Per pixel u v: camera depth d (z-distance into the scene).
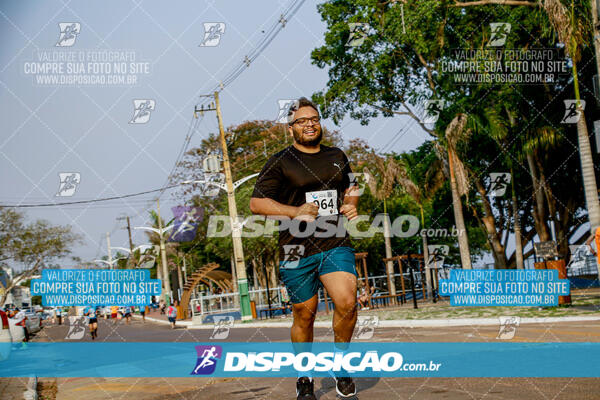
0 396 5.99
